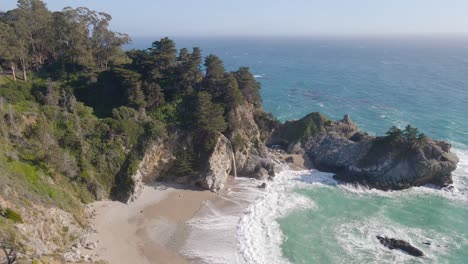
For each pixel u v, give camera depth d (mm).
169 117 78375
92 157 66500
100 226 57906
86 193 63031
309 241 57531
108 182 66438
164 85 85125
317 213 66438
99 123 70125
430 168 76250
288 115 134750
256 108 97062
